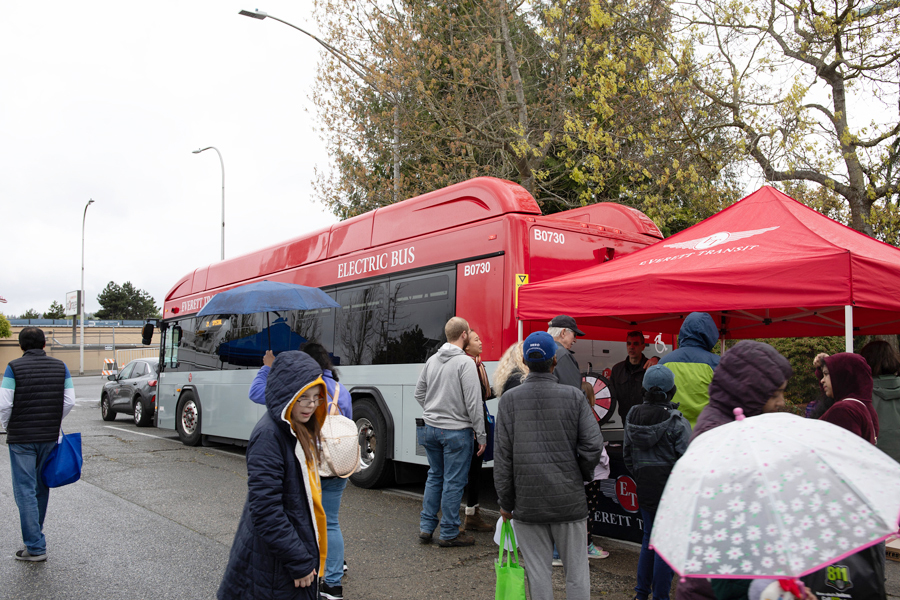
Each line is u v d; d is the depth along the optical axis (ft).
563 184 52.54
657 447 12.47
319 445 9.59
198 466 31.48
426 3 49.62
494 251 21.63
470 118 48.91
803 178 38.47
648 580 13.08
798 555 5.15
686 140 39.93
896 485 5.44
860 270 13.89
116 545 18.26
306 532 8.65
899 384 15.25
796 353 41.11
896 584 15.31
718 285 15.58
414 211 25.59
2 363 165.27
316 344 14.58
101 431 46.85
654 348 26.09
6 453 35.24
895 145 37.37
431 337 23.68
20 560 16.83
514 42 52.85
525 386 11.27
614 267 19.40
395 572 16.15
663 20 41.98
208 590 14.82
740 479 5.58
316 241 31.22
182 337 42.37
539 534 10.91
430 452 18.58
